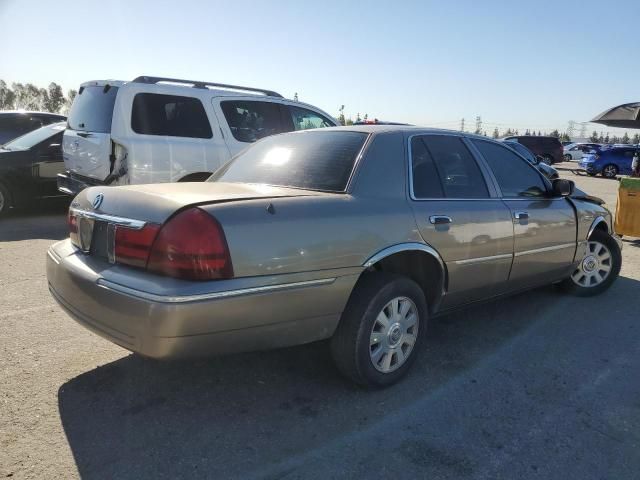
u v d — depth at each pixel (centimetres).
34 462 251
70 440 270
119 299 260
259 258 264
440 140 389
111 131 657
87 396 314
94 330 283
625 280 620
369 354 317
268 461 259
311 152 362
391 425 294
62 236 758
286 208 283
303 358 372
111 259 284
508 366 374
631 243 874
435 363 376
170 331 247
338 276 294
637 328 456
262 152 398
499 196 412
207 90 726
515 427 296
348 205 308
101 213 292
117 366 353
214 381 338
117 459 256
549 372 366
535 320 470
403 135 364
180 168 690
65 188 778
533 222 430
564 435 289
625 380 357
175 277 255
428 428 292
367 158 336
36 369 345
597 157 2650
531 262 437
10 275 554
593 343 421
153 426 286
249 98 764
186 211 260
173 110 695
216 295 252
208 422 292
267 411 305
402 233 325
